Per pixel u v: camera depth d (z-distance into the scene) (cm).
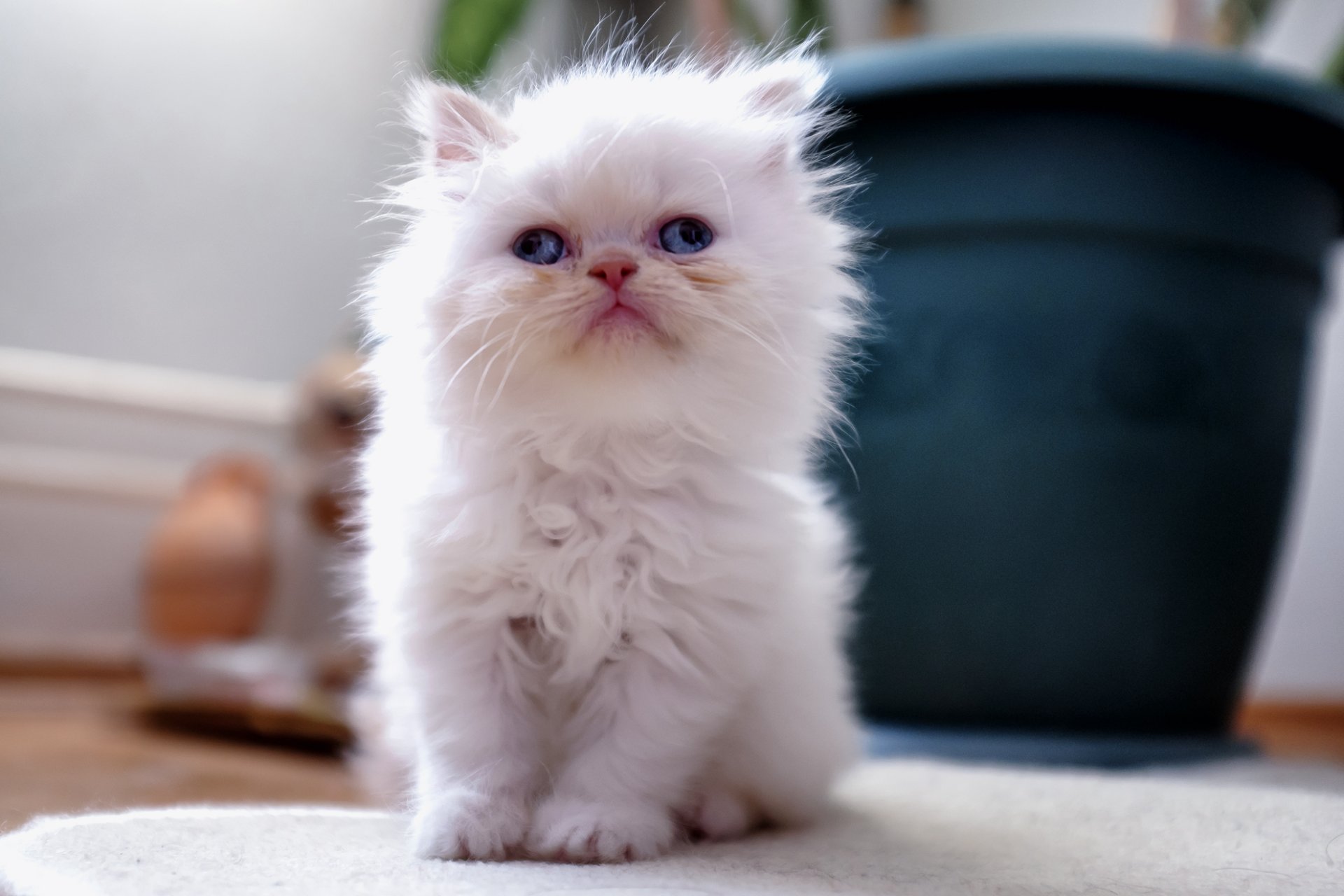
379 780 54
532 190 45
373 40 111
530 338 44
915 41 71
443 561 44
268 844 43
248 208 106
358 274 109
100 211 99
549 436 45
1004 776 57
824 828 49
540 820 43
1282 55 87
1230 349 63
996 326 62
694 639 44
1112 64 60
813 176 51
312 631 106
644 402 44
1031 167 62
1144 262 62
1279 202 64
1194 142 62
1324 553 86
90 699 91
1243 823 48
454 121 48
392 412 47
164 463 103
